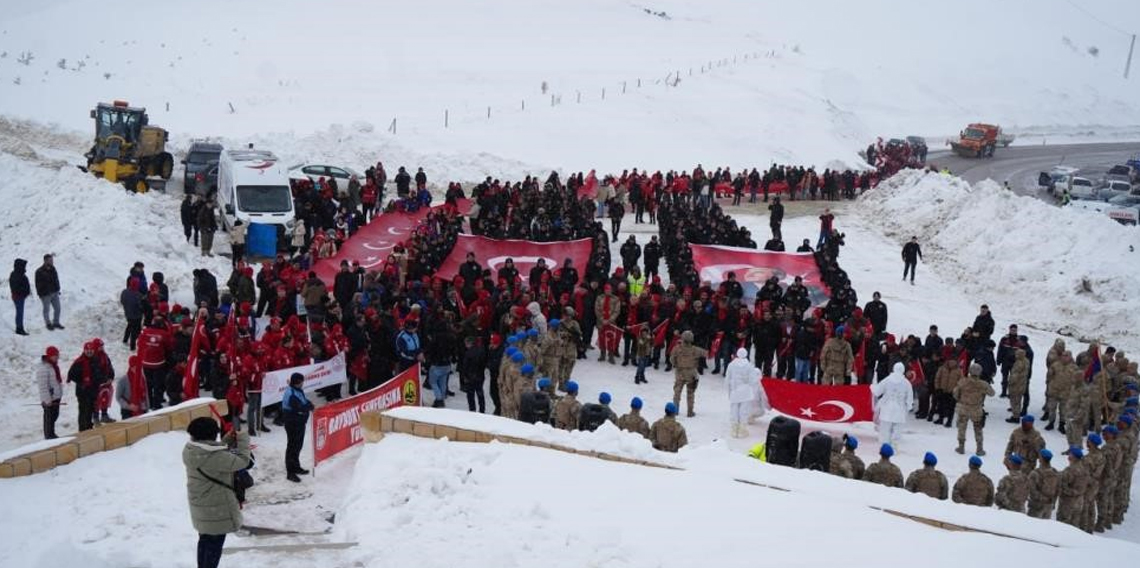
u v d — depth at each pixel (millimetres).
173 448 13266
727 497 11734
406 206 32906
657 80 80188
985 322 22562
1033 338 28750
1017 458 14680
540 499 11422
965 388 18438
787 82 87188
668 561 9805
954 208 38844
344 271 23016
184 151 48188
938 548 10422
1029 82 111125
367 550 9992
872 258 36188
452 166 47938
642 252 33969
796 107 77438
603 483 12000
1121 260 32094
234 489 9039
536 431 13641
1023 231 34781
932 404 20703
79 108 67312
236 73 80312
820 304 26547
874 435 19438
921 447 19000
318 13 106438
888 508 11797
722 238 30312
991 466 18109
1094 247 32938
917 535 10852
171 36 92188
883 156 68812
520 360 17750
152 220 30906
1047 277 32188
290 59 86062
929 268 35188
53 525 10695
